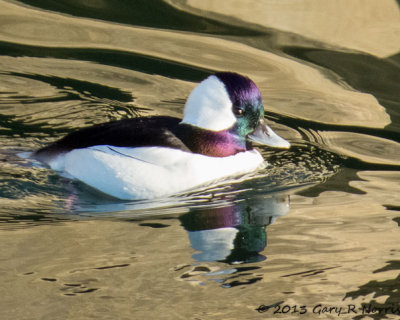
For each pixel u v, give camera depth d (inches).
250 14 705.0
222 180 475.5
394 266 388.8
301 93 594.6
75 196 458.9
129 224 428.5
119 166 456.8
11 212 438.0
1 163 486.3
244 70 618.8
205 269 383.9
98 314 346.9
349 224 432.1
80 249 399.5
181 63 625.9
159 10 709.3
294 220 438.6
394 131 554.9
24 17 687.1
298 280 376.8
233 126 478.9
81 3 717.3
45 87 591.2
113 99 579.8
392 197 465.1
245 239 414.6
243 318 347.6
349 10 710.5
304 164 510.6
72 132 494.6
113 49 644.1
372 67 628.7
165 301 357.7
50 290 362.0
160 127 473.7
